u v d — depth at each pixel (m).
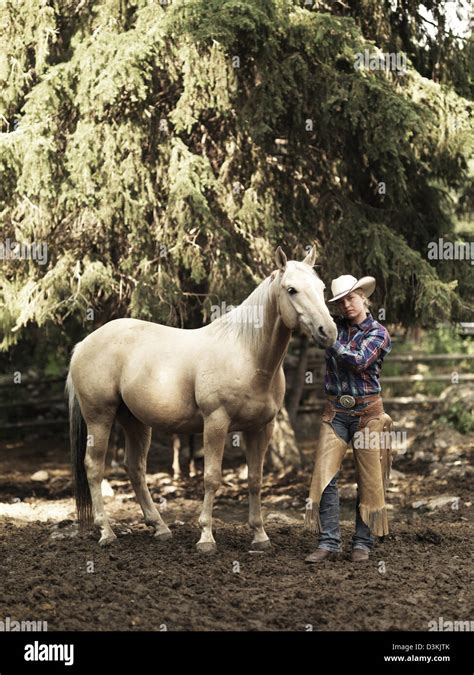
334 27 8.64
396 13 10.44
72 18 9.71
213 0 8.47
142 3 8.95
